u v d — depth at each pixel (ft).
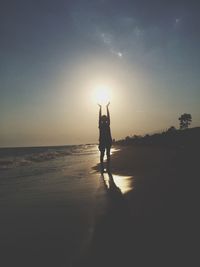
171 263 11.43
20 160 91.86
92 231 15.98
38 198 26.76
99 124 47.47
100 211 20.12
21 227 17.65
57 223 18.06
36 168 62.75
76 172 49.47
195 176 29.89
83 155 123.24
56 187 33.12
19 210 22.21
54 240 14.97
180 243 13.19
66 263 12.15
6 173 53.62
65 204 23.44
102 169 45.85
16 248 14.23
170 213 17.72
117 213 19.02
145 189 26.45
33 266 12.09
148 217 17.43
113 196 25.22
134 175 38.37
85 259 12.39
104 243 13.99
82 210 20.95
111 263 11.83
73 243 14.38
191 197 21.03
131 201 22.02
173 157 56.49
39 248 14.02
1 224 18.49
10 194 29.91
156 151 90.89
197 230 14.53
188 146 84.99
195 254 12.01
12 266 12.22
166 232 14.66
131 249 13.02
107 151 47.09
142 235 14.57
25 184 37.50
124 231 15.40
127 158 68.69
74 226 17.19
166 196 22.39
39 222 18.51
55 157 109.40
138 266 11.42
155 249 12.78
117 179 36.19
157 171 38.99
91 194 27.22
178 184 26.86
